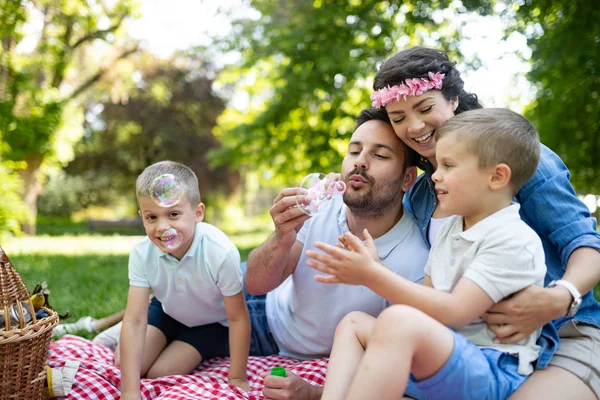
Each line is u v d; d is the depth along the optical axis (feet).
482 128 5.74
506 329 5.61
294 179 39.22
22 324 6.27
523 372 5.58
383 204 7.14
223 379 7.82
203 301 8.04
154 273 7.79
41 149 41.39
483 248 5.65
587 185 24.22
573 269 5.98
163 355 8.30
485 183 5.79
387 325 4.99
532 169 5.93
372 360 4.94
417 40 27.89
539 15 20.98
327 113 31.63
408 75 6.77
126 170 76.95
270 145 35.37
